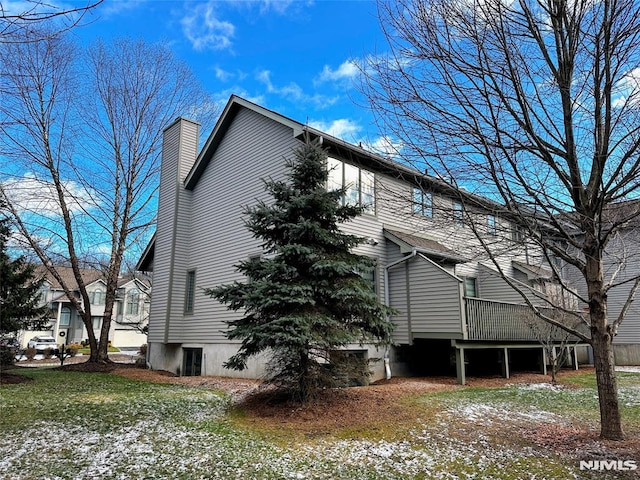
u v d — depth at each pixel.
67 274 42.34
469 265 17.23
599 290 5.84
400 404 8.65
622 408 8.37
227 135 15.86
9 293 12.39
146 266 19.20
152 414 7.89
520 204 5.83
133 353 35.06
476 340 12.53
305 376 7.93
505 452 5.55
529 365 16.91
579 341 16.41
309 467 5.01
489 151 5.64
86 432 6.50
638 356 19.61
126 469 4.90
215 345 14.46
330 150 12.59
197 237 16.38
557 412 8.16
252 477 4.69
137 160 19.16
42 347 31.55
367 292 8.20
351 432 6.57
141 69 19.09
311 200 8.14
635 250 9.01
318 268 7.82
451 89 5.78
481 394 10.21
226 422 7.24
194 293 15.94
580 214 5.45
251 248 13.82
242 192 14.66
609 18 5.04
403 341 13.05
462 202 5.99
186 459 5.26
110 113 18.69
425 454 5.50
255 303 7.80
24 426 6.80
